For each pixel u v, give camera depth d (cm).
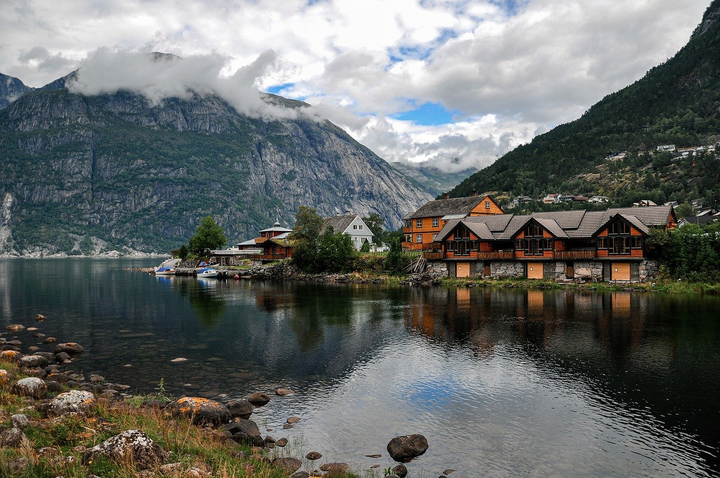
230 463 1491
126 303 6706
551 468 1761
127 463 1276
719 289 5953
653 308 4962
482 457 1848
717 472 1725
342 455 1864
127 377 2947
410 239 11375
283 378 2898
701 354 3186
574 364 3031
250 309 5819
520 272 7912
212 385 2770
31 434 1457
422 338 3888
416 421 2211
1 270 17662
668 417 2205
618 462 1803
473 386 2675
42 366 3128
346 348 3622
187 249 17150
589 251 7206
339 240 10800
